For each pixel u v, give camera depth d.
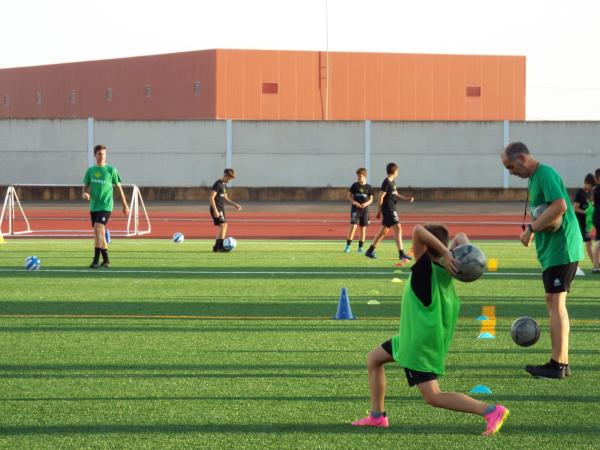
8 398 8.38
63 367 9.73
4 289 16.56
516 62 79.25
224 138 59.12
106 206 20.50
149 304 14.66
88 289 16.61
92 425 7.49
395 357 7.14
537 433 7.25
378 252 25.45
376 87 76.88
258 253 24.86
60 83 84.94
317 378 9.24
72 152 59.53
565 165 58.69
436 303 6.85
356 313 13.71
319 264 21.70
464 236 7.15
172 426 7.47
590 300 15.40
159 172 59.47
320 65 76.12
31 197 57.97
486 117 78.88
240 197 57.53
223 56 74.62
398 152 59.03
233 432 7.29
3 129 60.03
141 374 9.41
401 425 7.50
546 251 9.34
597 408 8.07
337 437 7.14
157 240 30.12
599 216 19.69
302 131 59.03
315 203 54.84
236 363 9.96
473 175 59.00
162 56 78.12
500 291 16.52
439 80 77.94
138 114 79.69
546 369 9.30
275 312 13.82
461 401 6.97
